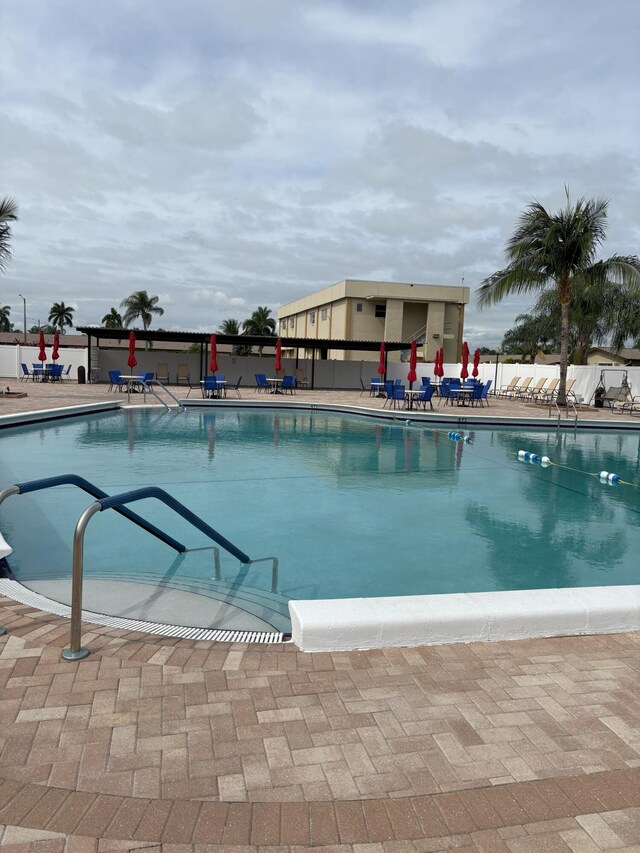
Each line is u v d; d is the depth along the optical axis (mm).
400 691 2387
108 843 1557
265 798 1755
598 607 3010
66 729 2045
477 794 1804
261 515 6324
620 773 1923
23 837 1564
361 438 12656
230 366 30047
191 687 2355
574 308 31828
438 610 2885
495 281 20312
